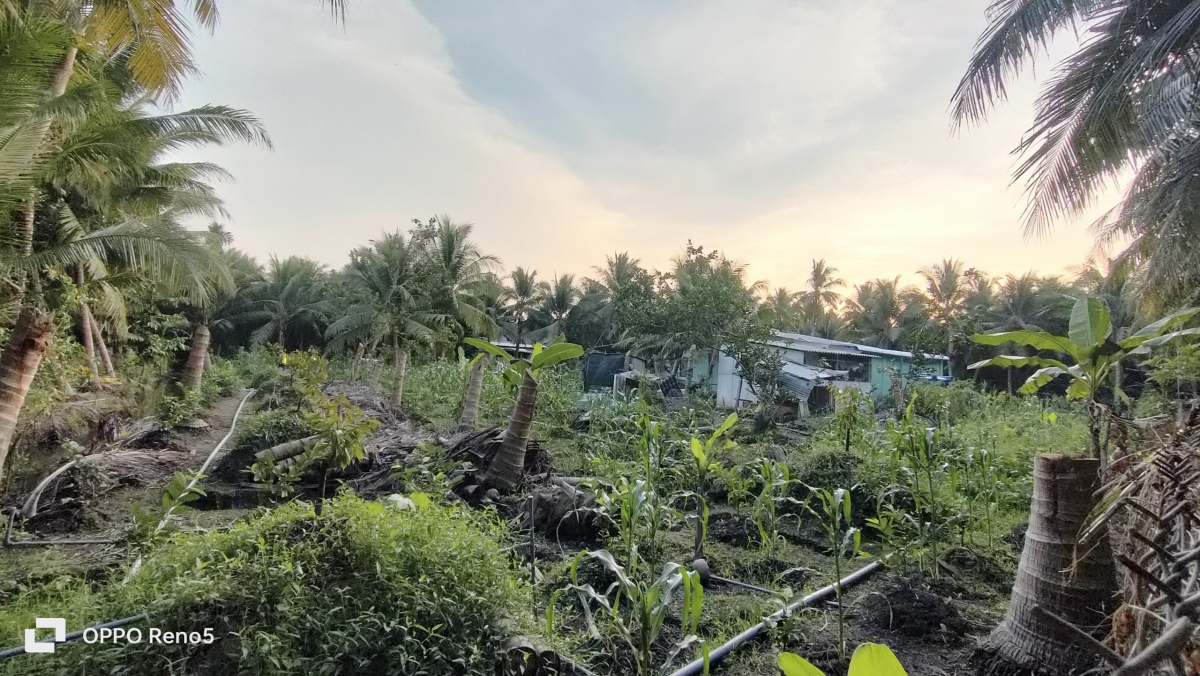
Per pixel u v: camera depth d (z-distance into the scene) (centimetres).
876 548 509
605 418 1008
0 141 558
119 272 832
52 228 959
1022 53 755
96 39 816
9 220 636
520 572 381
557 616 338
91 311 1204
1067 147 782
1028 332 352
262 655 235
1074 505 287
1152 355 678
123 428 831
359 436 517
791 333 2530
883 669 145
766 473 505
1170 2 711
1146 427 249
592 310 3338
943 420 1068
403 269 1686
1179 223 804
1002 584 429
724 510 617
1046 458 300
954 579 433
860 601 384
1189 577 193
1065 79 796
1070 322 350
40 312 565
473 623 279
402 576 283
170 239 747
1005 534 521
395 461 679
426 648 258
